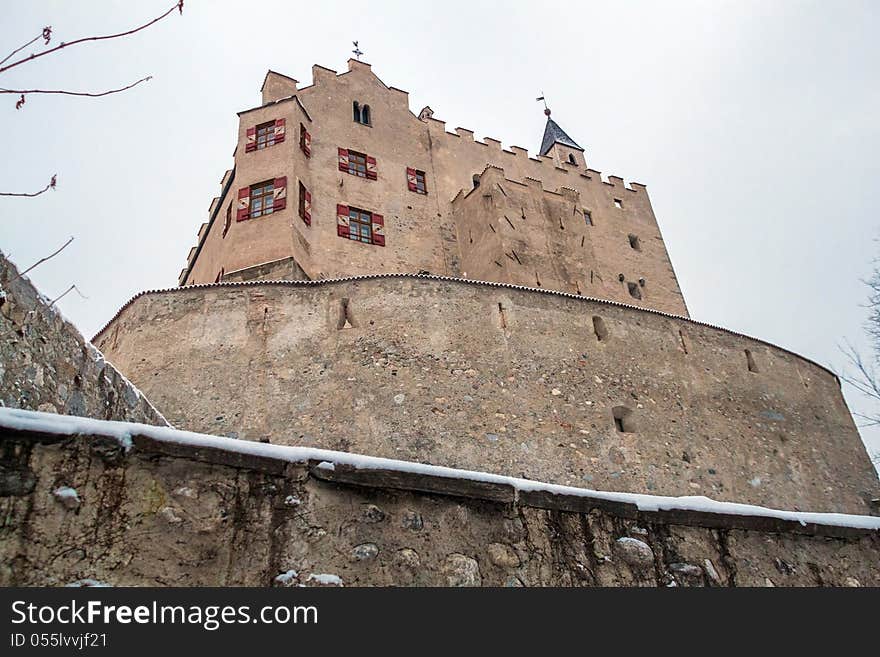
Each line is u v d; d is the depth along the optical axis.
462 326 20.95
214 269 28.70
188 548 5.08
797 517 7.42
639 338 23.31
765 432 23.69
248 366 19.53
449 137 35.28
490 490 6.11
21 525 4.71
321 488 5.68
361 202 29.86
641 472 20.19
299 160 28.05
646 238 36.97
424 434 18.64
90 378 9.55
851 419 26.91
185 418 18.45
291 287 21.23
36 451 4.97
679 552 6.57
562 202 31.22
